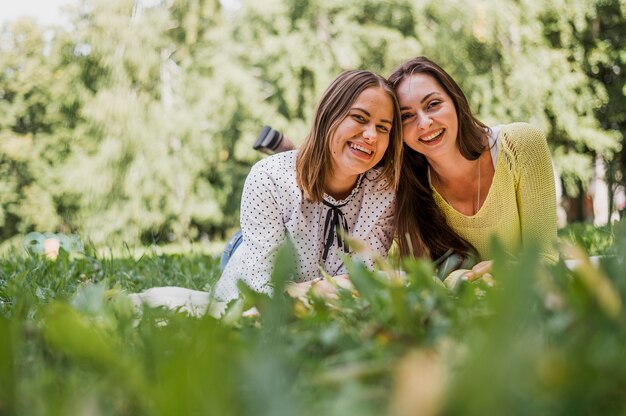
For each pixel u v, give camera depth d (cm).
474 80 1286
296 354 57
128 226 1452
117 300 79
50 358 64
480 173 246
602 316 53
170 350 56
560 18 1315
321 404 44
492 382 34
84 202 1491
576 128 1288
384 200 238
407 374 36
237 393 41
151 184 1458
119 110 1464
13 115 1872
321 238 235
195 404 39
